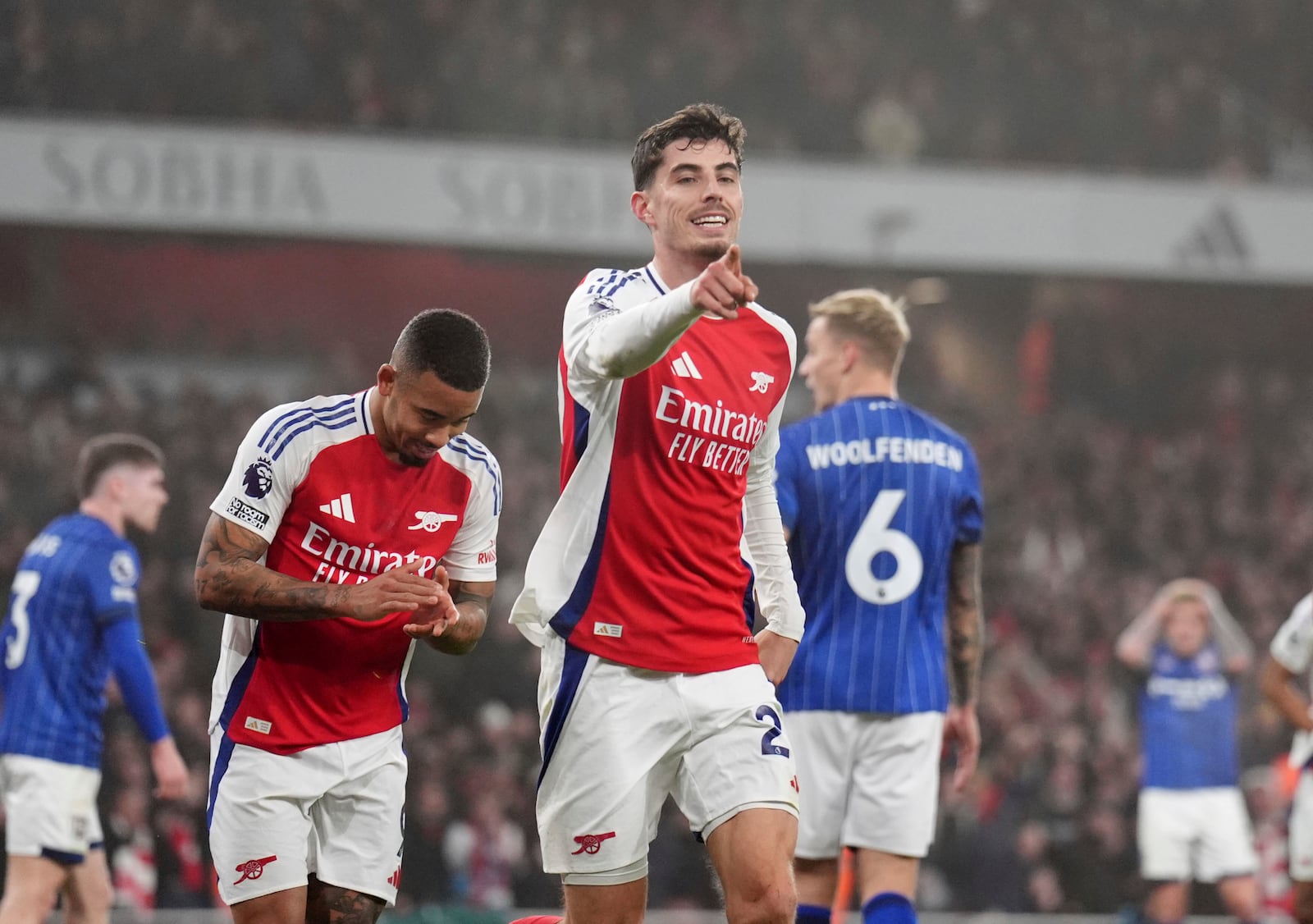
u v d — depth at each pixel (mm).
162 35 27031
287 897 5473
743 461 5344
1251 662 23750
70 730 7902
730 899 5074
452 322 5281
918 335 32844
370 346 31438
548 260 31359
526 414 28922
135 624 8031
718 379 5242
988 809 16375
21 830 7793
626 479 5168
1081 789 17156
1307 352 33469
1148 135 30781
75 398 26578
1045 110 30828
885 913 6660
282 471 5418
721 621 5293
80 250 29500
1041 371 33219
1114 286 32938
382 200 26172
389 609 5070
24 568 8133
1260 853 15570
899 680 6902
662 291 5305
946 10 31297
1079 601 24188
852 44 30750
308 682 5566
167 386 30281
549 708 5289
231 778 5531
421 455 5500
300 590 5176
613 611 5180
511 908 15523
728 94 29859
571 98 28891
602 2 30281
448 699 18859
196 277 30250
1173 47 32031
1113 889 16094
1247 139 30875
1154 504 28156
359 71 28156
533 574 5316
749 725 5223
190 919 11203
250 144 25688
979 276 32219
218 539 5359
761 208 27641
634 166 5457
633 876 5199
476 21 29156
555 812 5262
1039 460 29266
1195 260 28422
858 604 6980
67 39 26516
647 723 5180
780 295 32094
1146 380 33188
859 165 27984
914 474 7086
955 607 7336
